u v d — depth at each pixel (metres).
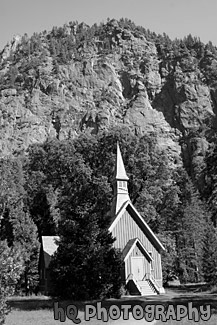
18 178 103.00
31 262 68.38
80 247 48.41
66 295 47.97
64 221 50.00
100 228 50.41
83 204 50.31
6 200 30.59
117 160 76.94
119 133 97.12
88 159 99.38
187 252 103.44
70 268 47.75
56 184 103.81
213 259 84.62
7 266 23.80
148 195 89.31
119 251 51.09
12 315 39.12
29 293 68.31
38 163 109.00
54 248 76.31
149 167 93.44
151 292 67.00
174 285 93.62
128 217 72.75
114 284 49.06
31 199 98.62
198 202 122.56
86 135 106.12
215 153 61.19
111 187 83.12
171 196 97.62
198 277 105.44
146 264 70.00
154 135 108.75
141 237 73.06
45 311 41.97
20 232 69.00
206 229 104.88
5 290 23.80
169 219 101.44
